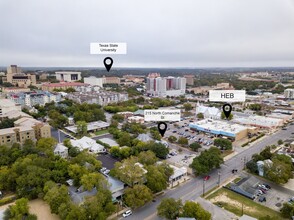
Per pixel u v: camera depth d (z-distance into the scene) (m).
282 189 68.62
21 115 131.38
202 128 126.75
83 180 61.94
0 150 79.94
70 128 128.25
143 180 65.31
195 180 73.75
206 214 50.69
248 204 60.91
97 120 146.38
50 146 88.00
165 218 54.88
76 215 49.97
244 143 111.31
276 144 109.62
